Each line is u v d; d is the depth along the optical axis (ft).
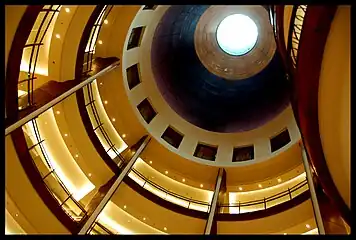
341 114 25.44
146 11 53.83
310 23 24.75
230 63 69.05
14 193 30.66
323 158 28.43
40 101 35.58
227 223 46.62
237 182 57.26
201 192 58.23
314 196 37.83
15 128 28.99
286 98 61.93
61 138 45.34
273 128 60.75
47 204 33.22
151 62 62.44
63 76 42.09
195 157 59.88
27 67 38.45
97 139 48.19
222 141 62.69
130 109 57.06
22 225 31.83
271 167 55.93
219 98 69.56
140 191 49.65
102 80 53.93
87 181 48.32
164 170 58.75
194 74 69.46
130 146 58.54
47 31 40.19
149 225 48.06
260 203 51.90
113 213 48.26
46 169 40.98
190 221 48.24
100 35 50.78
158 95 63.10
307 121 28.68
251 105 66.49
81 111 45.88
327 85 25.86
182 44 68.80
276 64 66.18
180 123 63.87
